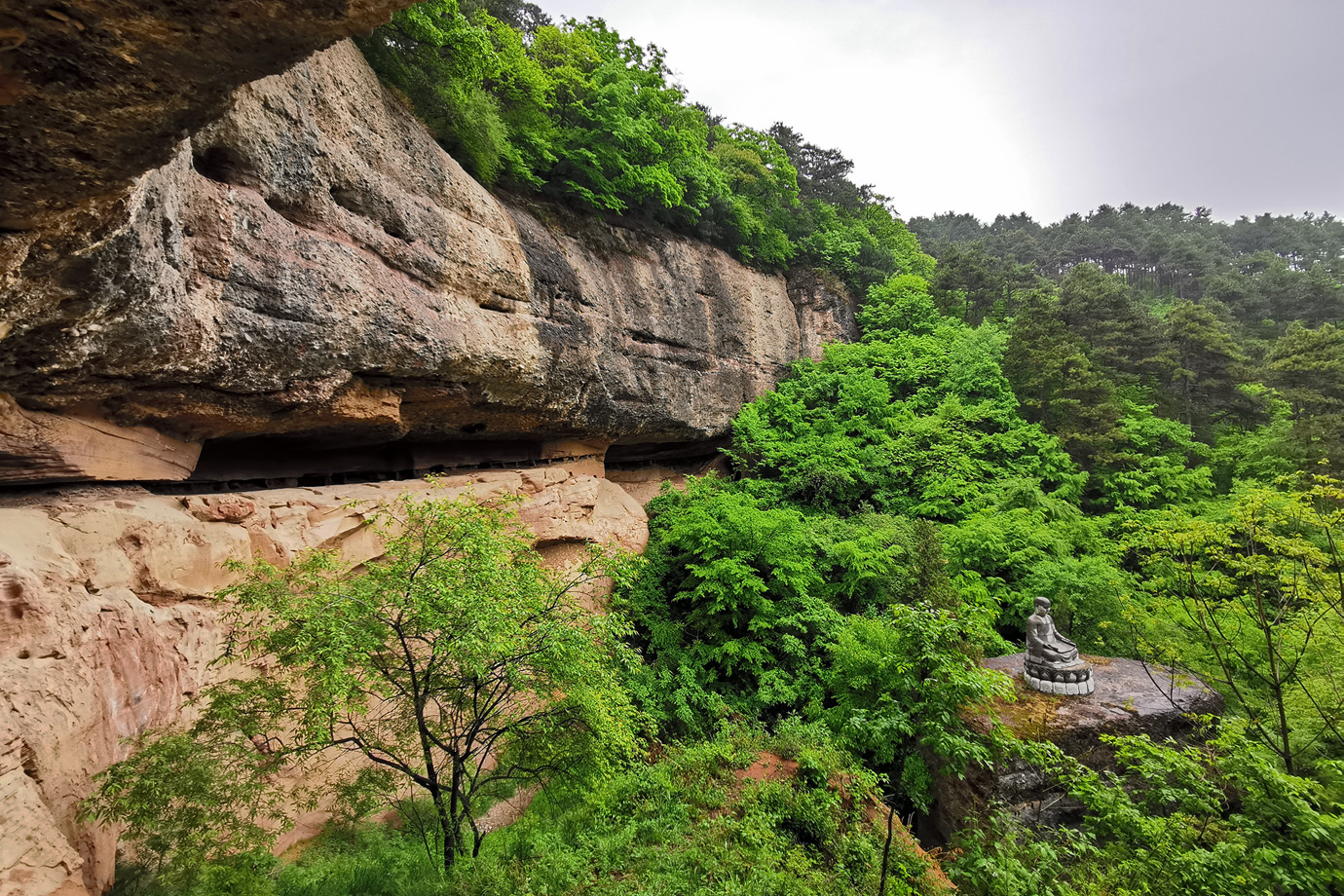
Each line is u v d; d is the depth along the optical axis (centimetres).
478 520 859
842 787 1204
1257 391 3269
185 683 856
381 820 1121
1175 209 11931
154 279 780
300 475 1382
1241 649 1300
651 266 2369
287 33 420
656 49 2314
